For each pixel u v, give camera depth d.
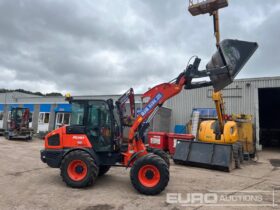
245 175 9.50
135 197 6.12
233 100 19.72
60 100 28.36
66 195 6.17
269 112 26.06
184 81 6.92
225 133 12.27
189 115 21.28
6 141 19.39
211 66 6.89
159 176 6.28
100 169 8.06
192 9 14.30
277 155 16.47
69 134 7.28
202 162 10.59
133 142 7.00
